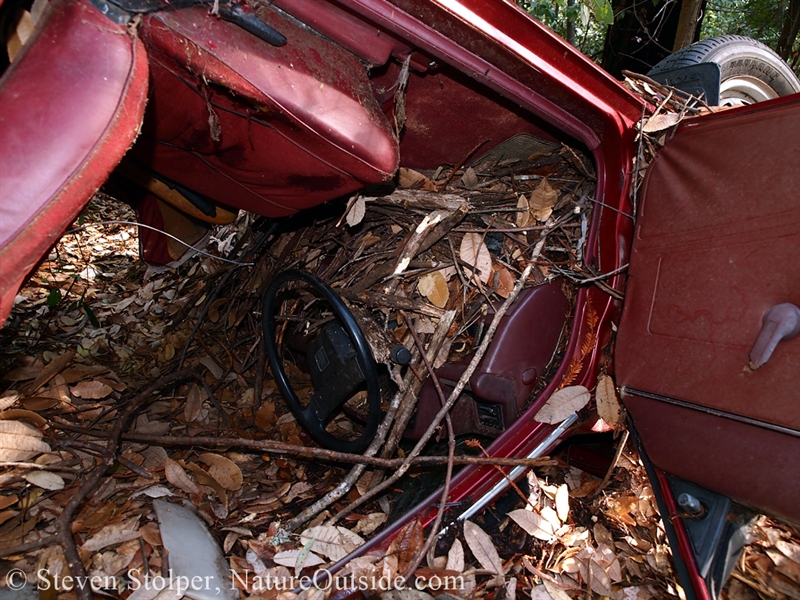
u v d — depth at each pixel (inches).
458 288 79.4
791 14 214.7
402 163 91.3
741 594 61.3
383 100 69.2
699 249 58.8
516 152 88.1
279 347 83.9
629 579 67.9
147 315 125.9
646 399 61.4
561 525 72.5
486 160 90.5
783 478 48.6
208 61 52.0
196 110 59.8
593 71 64.5
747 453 51.3
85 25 48.5
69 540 55.1
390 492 76.9
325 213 97.0
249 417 93.5
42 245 48.0
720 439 53.6
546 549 69.3
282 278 77.2
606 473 77.0
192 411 90.6
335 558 62.8
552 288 75.0
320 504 68.8
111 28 49.0
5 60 54.7
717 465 53.8
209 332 111.9
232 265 116.0
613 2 200.7
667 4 189.9
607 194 72.1
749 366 51.4
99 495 65.9
